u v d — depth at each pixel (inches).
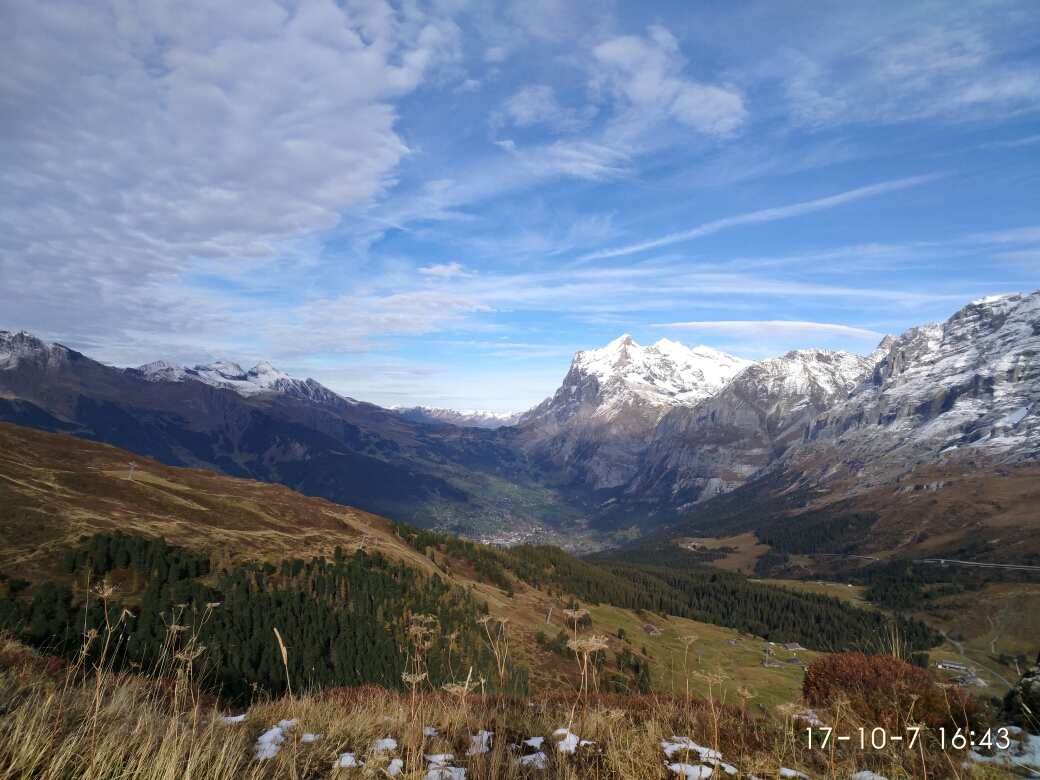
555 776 252.5
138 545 2532.0
